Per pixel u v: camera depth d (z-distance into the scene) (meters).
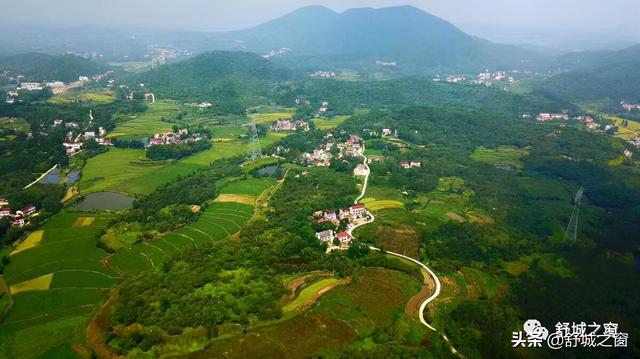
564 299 151.12
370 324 137.88
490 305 147.25
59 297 152.25
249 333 133.25
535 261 177.00
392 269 170.00
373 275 164.62
